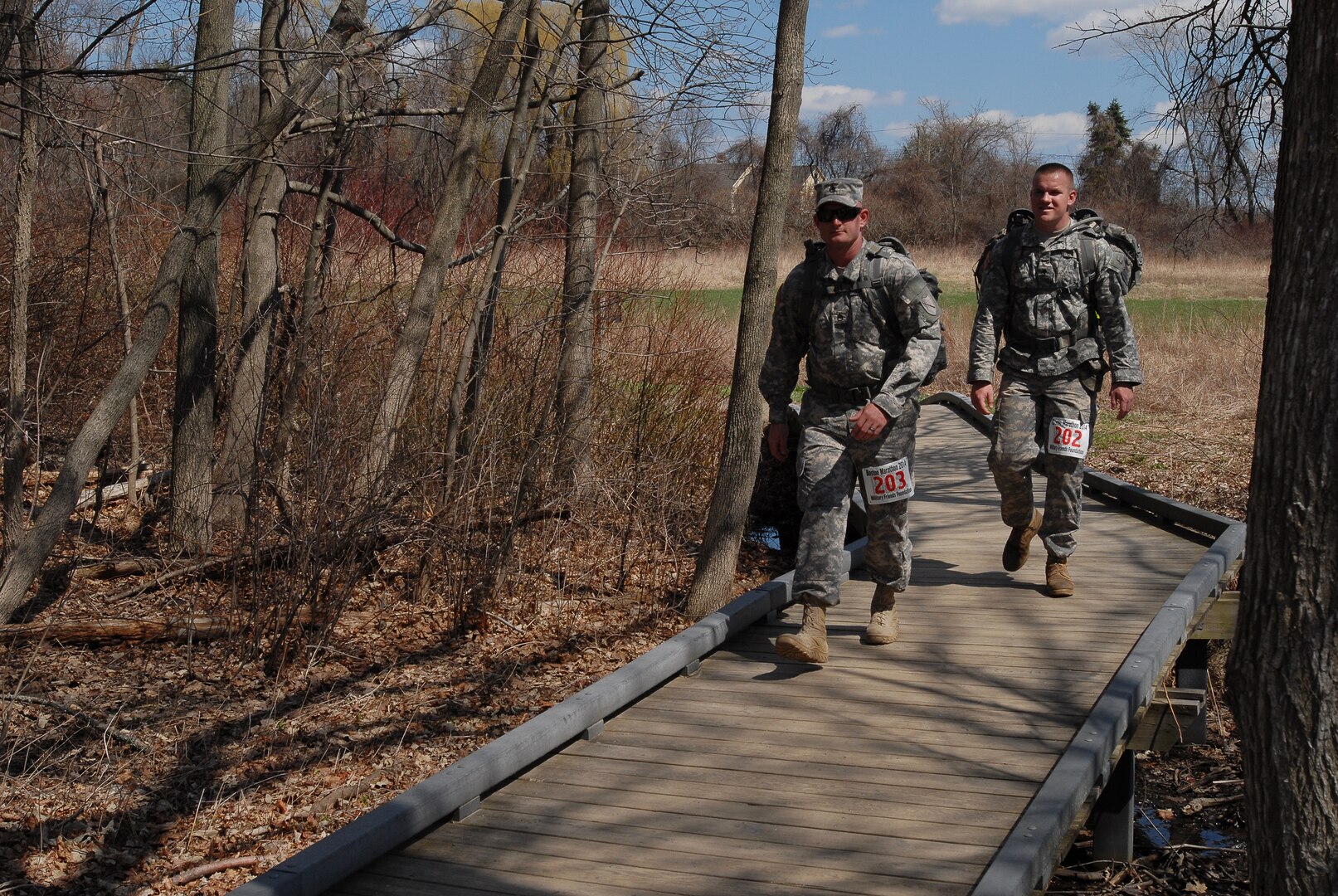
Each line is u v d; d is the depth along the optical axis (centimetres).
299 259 948
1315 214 275
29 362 944
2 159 959
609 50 912
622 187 934
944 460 1166
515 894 342
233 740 607
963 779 410
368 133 912
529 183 945
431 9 812
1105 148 4162
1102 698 462
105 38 651
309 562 693
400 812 366
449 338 868
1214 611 626
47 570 794
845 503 514
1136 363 576
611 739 462
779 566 958
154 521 910
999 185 5662
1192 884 531
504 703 655
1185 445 1246
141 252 1054
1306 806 286
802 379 1689
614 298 934
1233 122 762
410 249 868
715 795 407
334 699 655
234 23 820
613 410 938
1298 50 279
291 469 749
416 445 804
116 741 598
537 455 795
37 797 543
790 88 699
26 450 796
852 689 505
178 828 526
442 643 741
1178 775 659
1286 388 282
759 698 502
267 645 713
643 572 866
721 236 1102
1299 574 282
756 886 343
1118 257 574
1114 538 793
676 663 523
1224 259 3403
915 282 484
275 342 805
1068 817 377
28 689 639
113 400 684
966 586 671
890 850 361
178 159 895
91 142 782
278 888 322
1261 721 293
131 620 707
